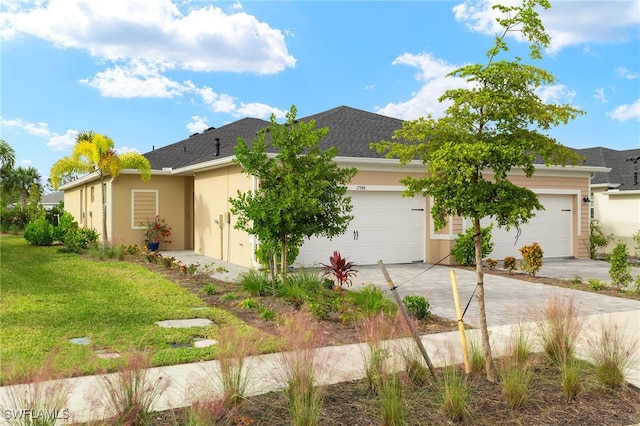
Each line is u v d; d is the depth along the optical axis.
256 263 14.28
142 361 4.05
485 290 11.62
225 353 4.45
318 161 10.17
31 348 6.26
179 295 10.06
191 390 4.36
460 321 5.41
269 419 4.21
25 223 32.81
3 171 29.03
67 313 8.25
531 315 7.57
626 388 5.12
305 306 8.02
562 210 18.84
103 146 18.38
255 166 10.14
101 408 4.16
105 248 17.14
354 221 15.33
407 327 5.24
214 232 17.61
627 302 10.24
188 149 23.12
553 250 18.72
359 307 8.52
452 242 16.22
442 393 4.55
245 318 8.27
